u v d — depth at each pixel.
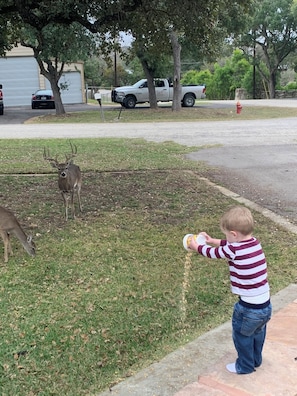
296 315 4.39
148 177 10.30
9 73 38.03
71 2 8.46
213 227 7.01
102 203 8.29
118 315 4.52
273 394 3.21
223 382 3.36
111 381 3.57
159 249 6.14
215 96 54.69
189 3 8.47
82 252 6.03
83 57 23.75
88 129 19.77
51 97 33.72
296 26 48.12
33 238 6.55
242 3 9.66
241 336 3.28
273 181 10.00
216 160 12.38
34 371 3.71
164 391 3.37
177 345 4.02
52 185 9.58
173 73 27.72
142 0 8.45
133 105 31.08
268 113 26.17
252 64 50.69
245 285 3.12
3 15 9.78
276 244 6.34
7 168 11.23
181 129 19.31
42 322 4.37
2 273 5.43
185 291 4.72
